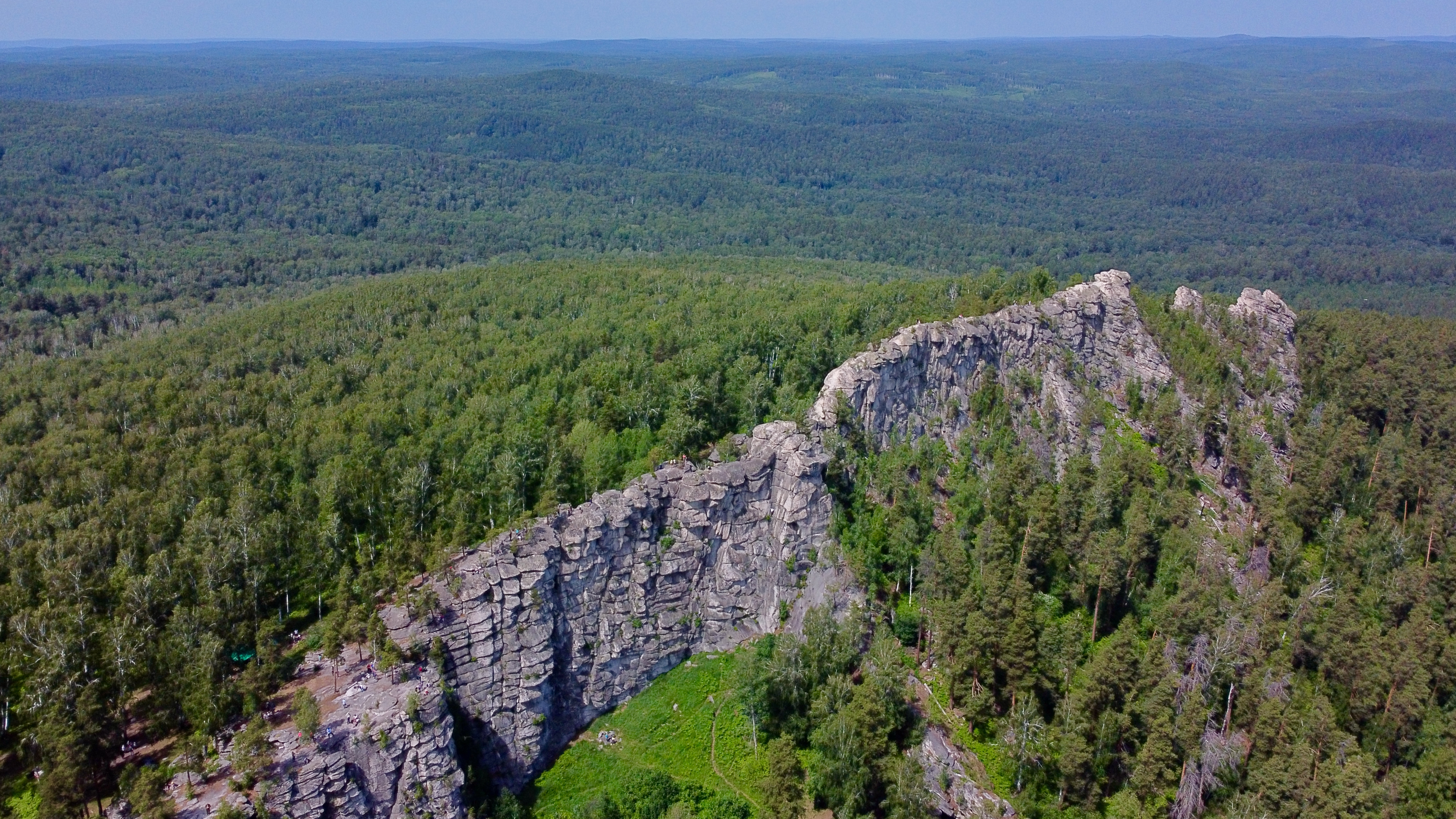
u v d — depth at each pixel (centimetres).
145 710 8962
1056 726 9781
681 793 9788
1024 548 11675
